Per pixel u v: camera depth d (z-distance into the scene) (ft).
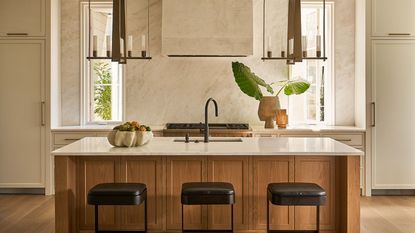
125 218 13.29
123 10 15.11
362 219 16.10
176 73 21.45
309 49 21.93
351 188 12.53
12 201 18.69
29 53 19.56
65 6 21.31
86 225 13.28
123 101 21.50
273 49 21.34
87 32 21.61
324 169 13.26
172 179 13.20
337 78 21.53
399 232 14.56
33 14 19.51
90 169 13.17
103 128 19.79
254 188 13.21
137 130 13.05
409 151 19.62
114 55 14.43
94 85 22.08
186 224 13.25
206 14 19.26
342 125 21.59
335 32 21.45
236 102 21.49
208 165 13.17
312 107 21.98
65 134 19.70
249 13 19.29
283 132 19.31
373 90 19.54
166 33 19.24
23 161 19.76
